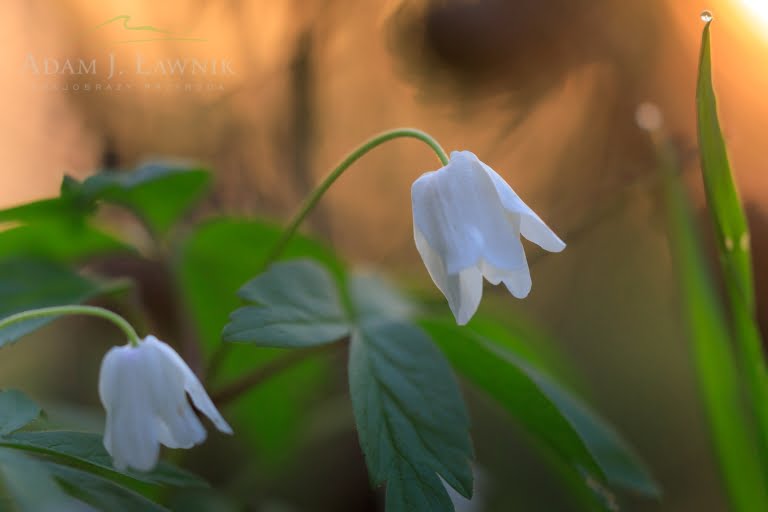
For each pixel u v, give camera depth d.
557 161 0.32
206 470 0.29
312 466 0.29
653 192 0.28
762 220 0.27
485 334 0.25
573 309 0.37
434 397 0.20
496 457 0.31
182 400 0.19
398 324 0.21
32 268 0.23
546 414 0.21
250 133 0.32
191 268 0.25
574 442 0.21
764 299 0.26
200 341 0.25
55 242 0.24
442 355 0.21
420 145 0.34
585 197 0.30
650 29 0.27
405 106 0.34
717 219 0.21
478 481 0.28
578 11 0.27
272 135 0.32
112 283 0.23
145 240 0.26
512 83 0.27
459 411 0.20
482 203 0.20
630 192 0.28
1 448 0.19
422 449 0.20
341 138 0.34
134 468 0.19
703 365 0.24
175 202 0.24
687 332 0.24
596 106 0.29
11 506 0.19
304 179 0.32
